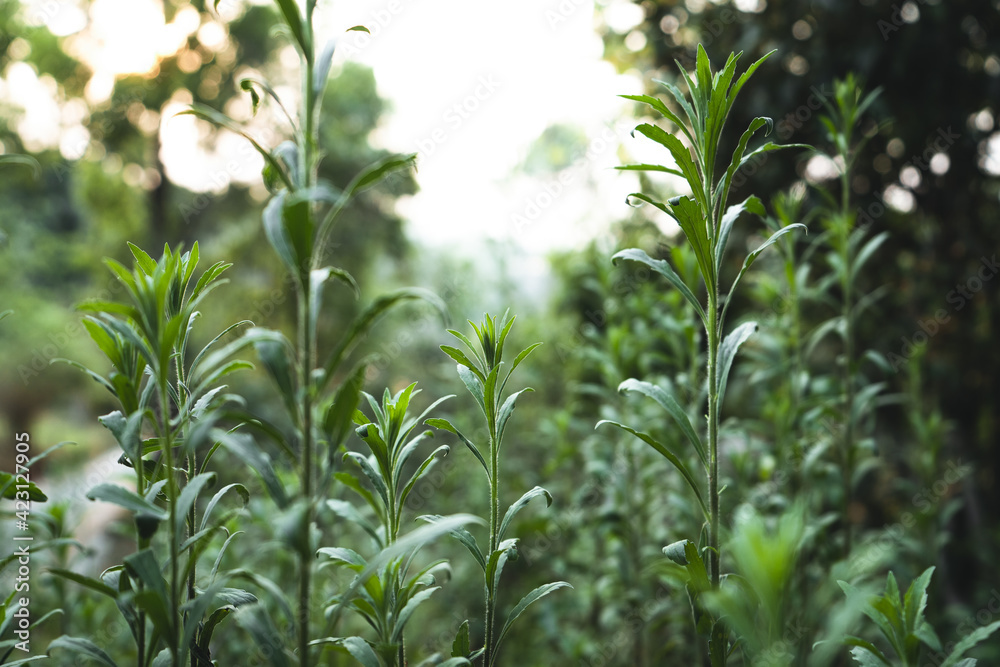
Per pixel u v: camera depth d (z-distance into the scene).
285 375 1.01
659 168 1.44
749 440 2.71
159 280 1.13
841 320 2.48
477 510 4.21
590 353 3.09
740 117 4.02
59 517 2.18
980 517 3.98
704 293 3.12
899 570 2.53
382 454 1.38
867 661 1.29
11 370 9.81
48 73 8.62
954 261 4.04
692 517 2.43
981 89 3.60
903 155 3.83
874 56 3.44
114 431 1.28
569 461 3.65
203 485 1.13
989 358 4.03
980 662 2.63
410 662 3.19
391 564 1.25
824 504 3.20
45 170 9.38
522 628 3.59
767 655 0.99
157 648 1.37
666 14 4.39
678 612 2.53
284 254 1.06
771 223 2.02
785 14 3.76
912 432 3.88
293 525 0.96
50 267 11.98
